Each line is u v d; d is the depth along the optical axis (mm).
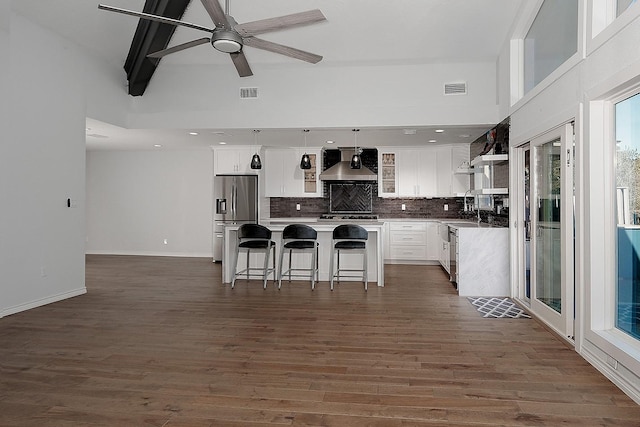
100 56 5504
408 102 5840
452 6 4742
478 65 5734
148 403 2363
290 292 5277
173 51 3602
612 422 2154
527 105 4344
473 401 2389
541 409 2293
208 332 3662
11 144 4199
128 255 8867
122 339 3471
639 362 2332
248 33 3348
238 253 6027
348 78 5914
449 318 4113
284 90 6020
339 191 8719
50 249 4695
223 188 8008
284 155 8398
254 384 2613
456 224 6215
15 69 4230
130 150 8844
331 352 3182
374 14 4910
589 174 2902
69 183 4969
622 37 2504
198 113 6109
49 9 4367
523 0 4414
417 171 8047
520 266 4766
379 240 5680
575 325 3180
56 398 2422
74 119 5035
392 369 2855
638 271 2693
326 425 2131
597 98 2814
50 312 4309
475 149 7320
